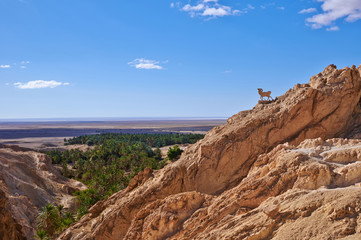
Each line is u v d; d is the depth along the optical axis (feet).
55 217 182.60
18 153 334.85
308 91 109.91
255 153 108.99
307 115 108.99
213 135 121.80
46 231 173.27
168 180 112.78
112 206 127.24
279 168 78.84
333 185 69.56
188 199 86.84
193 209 85.20
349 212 54.95
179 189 112.37
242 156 109.09
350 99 109.60
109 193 237.66
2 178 223.92
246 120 117.39
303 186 71.82
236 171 108.17
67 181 343.46
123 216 112.27
